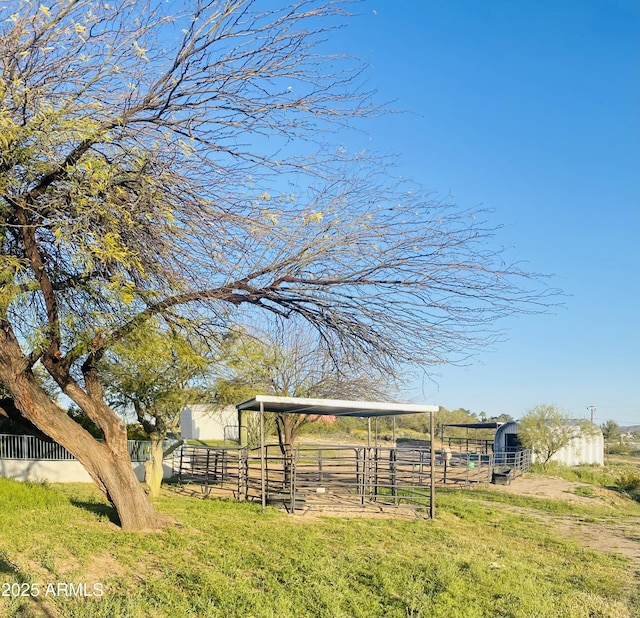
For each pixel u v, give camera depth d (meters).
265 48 7.83
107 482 11.10
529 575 10.41
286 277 8.97
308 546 11.09
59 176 7.55
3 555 8.65
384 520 15.18
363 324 8.98
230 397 19.17
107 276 8.12
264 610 7.27
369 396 21.92
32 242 8.16
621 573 11.67
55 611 6.79
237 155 8.07
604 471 38.81
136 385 16.12
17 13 6.97
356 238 8.55
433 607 7.91
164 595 7.54
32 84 7.22
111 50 7.41
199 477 22.78
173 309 8.75
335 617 7.21
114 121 7.43
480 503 21.03
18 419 11.51
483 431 66.06
